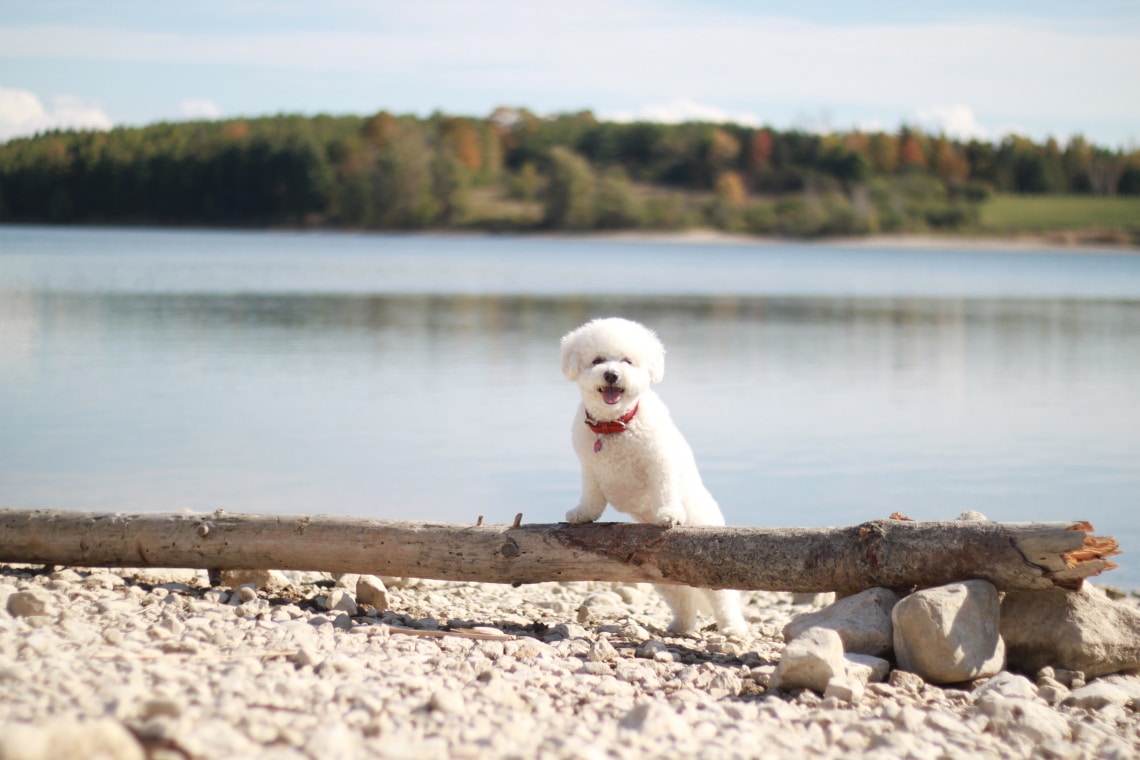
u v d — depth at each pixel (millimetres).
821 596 7656
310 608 5668
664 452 5430
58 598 5273
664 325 25125
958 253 98188
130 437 11242
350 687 3973
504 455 10969
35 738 2695
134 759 2877
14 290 29781
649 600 7371
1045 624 4934
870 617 4887
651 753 3506
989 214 115750
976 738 3879
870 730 3883
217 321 23234
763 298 35969
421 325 23797
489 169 119125
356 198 101750
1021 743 3848
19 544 5973
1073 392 15531
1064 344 21734
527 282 42656
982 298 37469
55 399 13273
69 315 23406
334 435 11703
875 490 9734
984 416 13516
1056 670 4875
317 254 63312
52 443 10828
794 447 11562
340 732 3326
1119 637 4891
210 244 72375
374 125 109500
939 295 39062
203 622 4926
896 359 19062
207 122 113875
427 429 12180
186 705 3521
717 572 5262
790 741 3734
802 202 110938
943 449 11523
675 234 106562
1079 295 39875
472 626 5602
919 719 4004
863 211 109000
